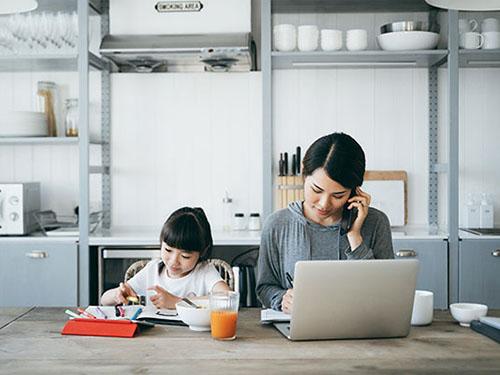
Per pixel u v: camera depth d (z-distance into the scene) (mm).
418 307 2061
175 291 2473
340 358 1728
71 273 3535
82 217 3537
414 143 3988
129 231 3949
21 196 3588
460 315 2062
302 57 3637
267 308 2307
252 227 3887
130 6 3754
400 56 3641
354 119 3990
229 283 2723
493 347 1830
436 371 1625
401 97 3988
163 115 4004
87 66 3545
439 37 3707
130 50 3627
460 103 3994
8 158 4027
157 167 4012
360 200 2189
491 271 3535
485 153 4000
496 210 4004
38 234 3703
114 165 4016
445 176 3986
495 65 3924
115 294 2346
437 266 3535
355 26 4004
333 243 2275
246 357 1732
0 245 3547
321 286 1851
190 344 1853
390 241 2328
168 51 3621
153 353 1768
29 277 3549
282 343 1868
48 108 3902
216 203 4008
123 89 4000
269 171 3539
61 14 3627
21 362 1688
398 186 3947
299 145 3992
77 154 4016
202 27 3752
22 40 3670
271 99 3543
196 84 3992
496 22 3648
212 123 3998
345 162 2150
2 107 4027
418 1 3768
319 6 3850
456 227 3539
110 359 1713
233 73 3984
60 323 2092
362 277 1867
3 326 2055
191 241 2359
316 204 2217
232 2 3744
